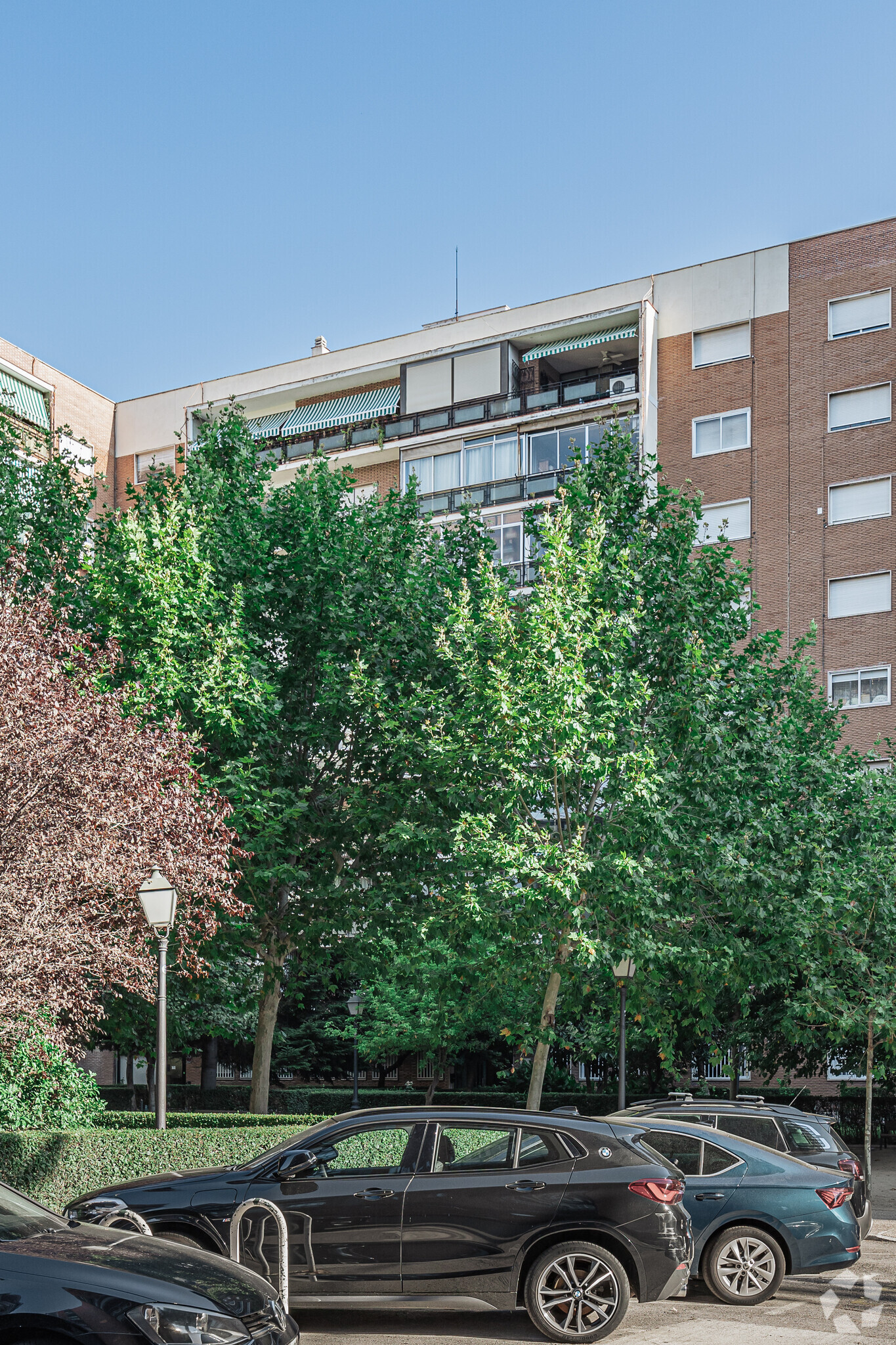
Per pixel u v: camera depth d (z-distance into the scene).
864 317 38.62
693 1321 10.42
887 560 37.09
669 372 40.97
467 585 21.02
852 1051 30.12
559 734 19.06
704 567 22.33
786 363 39.41
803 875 21.06
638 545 21.61
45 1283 6.17
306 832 21.67
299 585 22.78
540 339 43.16
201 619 20.42
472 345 43.62
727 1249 11.30
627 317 41.41
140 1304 6.14
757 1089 35.31
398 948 22.09
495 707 19.03
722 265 40.69
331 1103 38.56
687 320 40.91
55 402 46.44
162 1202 9.78
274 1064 41.12
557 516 20.84
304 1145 10.05
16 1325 6.04
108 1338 6.01
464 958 21.20
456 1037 35.09
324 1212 9.66
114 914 14.68
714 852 19.91
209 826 15.98
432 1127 10.02
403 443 43.97
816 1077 35.22
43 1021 14.27
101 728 13.77
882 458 37.66
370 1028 37.47
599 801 20.69
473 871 20.41
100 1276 6.27
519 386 43.59
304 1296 9.61
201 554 21.66
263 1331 6.45
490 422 42.50
